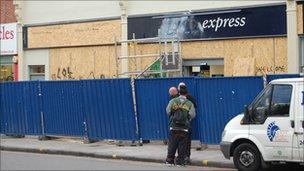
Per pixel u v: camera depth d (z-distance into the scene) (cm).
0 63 2677
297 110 1120
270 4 1895
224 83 1502
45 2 2498
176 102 1327
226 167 1291
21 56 2595
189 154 1340
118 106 1681
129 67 2233
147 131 1638
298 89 1123
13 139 1919
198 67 2080
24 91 1912
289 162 1155
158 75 2059
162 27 2139
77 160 1452
